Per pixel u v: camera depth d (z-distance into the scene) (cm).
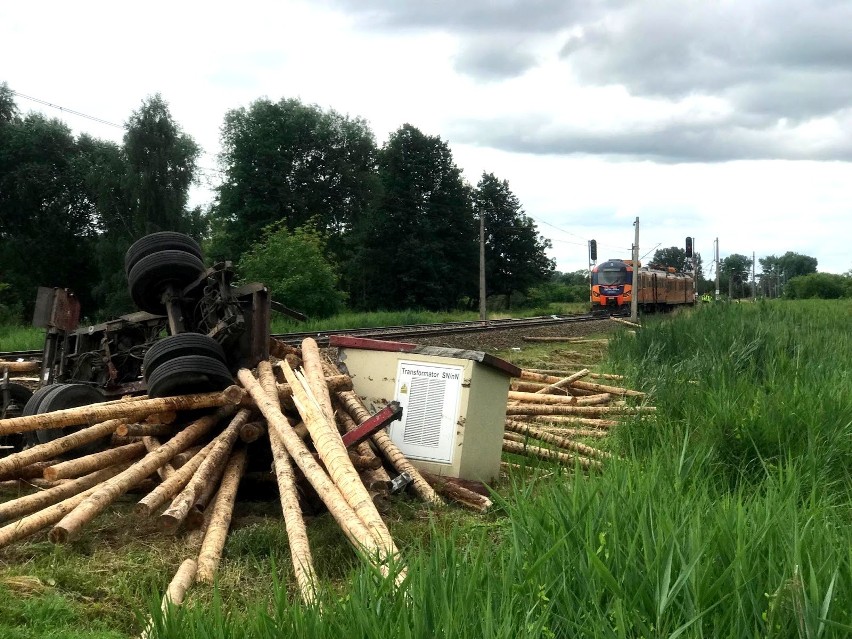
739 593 397
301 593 509
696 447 781
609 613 392
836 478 807
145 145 5859
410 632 368
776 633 372
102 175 5981
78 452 848
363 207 7381
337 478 648
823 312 2962
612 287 5559
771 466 756
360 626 383
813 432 830
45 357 1076
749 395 964
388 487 761
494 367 906
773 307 2872
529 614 382
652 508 513
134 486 731
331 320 3916
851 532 515
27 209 6450
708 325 1959
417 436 891
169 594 521
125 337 1059
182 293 1017
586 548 438
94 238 6638
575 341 2856
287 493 670
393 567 452
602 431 1124
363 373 930
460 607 389
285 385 869
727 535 462
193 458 737
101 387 1023
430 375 900
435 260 7431
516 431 1027
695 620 366
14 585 544
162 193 5838
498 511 775
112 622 511
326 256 6912
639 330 2058
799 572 395
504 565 456
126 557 619
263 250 4944
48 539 636
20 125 6531
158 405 792
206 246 6875
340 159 7225
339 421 880
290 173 7062
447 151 7700
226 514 676
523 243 9019
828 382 1057
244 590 566
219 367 845
